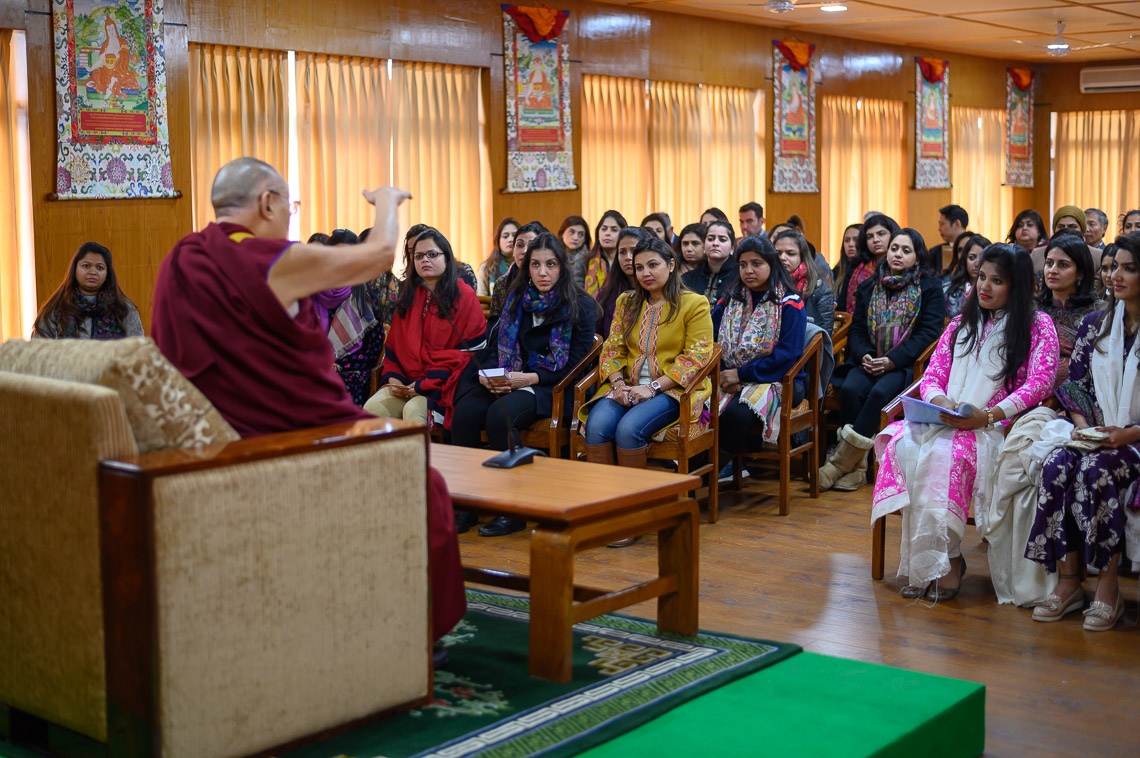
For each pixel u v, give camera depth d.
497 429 4.96
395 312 5.39
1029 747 2.87
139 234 6.52
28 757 2.57
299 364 2.69
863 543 4.74
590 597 3.28
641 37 9.70
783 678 3.02
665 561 3.38
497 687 2.92
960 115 13.59
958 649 3.52
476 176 8.55
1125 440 3.69
